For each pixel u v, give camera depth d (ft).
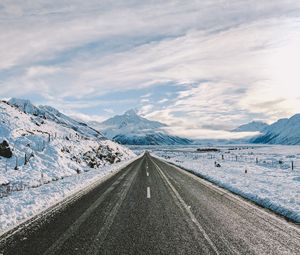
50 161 80.89
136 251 19.99
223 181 61.31
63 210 33.12
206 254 19.61
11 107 133.69
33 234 23.76
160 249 20.47
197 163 135.85
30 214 31.01
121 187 53.11
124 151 226.99
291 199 38.93
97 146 146.00
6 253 19.48
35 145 89.56
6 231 24.53
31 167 70.69
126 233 24.30
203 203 38.29
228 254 19.67
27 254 19.30
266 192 45.75
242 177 70.03
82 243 21.59
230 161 153.28
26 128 105.29
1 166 66.18
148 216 30.66
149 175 76.02
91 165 104.83
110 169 95.35
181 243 21.86
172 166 112.78
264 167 109.70
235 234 24.48
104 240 22.35
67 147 104.32
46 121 169.07
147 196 43.34
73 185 53.88
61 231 24.70
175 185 56.39
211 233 24.67
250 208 35.40
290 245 21.76
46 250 20.04
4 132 90.58
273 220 29.50
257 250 20.58
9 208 32.73
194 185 56.70
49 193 43.88
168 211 33.22
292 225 27.63
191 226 26.86
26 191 45.68
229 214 32.07
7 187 48.24
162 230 25.38
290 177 71.61
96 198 41.24
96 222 27.86
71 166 85.92
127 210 33.47
